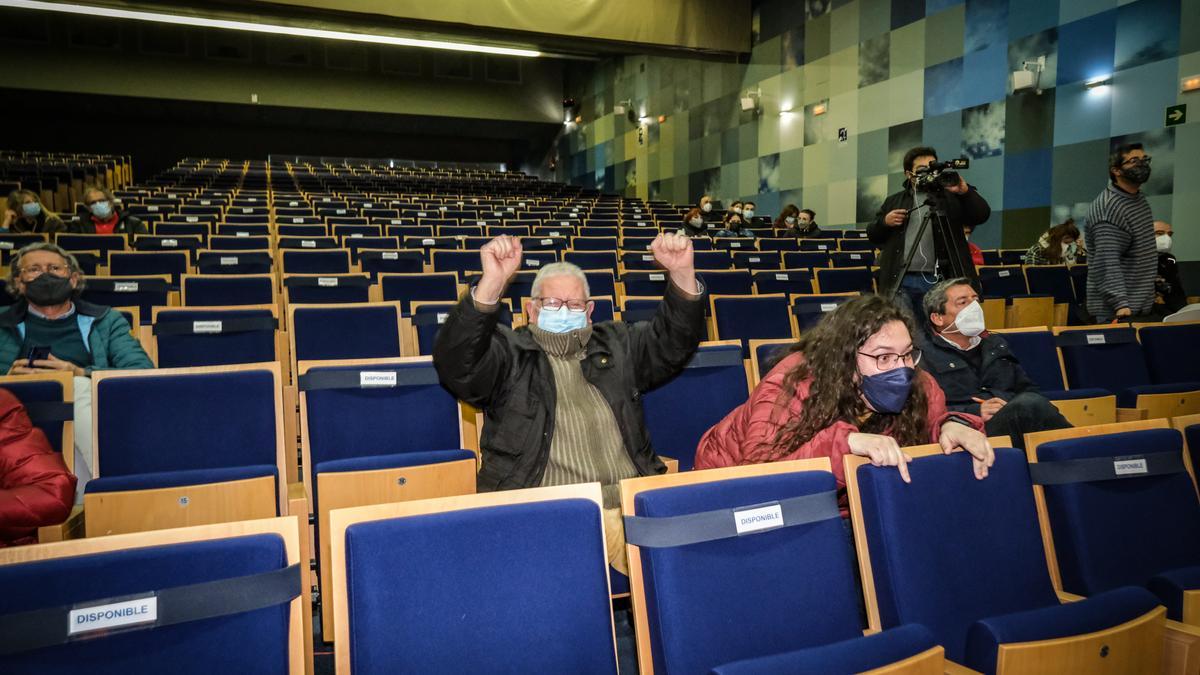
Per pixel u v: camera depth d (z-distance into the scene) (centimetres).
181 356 336
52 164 1119
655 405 288
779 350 209
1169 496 185
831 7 1185
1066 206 859
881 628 154
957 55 985
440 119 2028
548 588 130
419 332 367
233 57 1806
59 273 271
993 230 946
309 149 2109
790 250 780
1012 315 528
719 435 210
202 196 1117
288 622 119
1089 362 362
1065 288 595
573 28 1173
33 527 181
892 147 1086
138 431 234
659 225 1036
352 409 253
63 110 1828
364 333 357
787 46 1279
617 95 1853
